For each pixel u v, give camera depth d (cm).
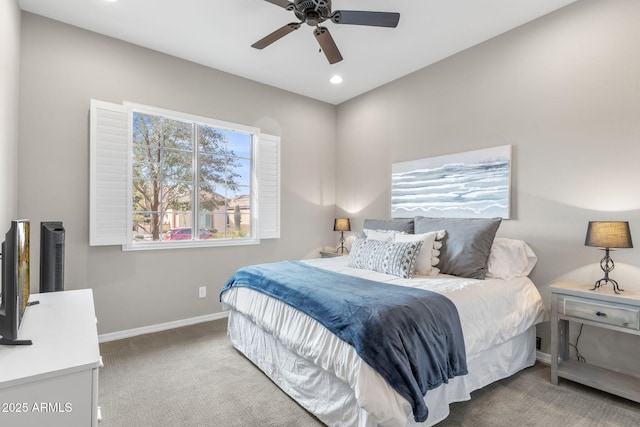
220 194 387
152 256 331
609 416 192
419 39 309
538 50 276
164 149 347
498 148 297
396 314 166
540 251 273
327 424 182
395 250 269
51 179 278
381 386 147
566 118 260
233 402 208
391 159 404
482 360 216
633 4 229
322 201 473
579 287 230
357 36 304
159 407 202
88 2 258
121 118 307
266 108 415
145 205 336
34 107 270
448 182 337
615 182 236
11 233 122
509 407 201
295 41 314
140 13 272
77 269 290
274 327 218
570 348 257
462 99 329
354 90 434
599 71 243
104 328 304
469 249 265
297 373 207
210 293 369
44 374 102
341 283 223
